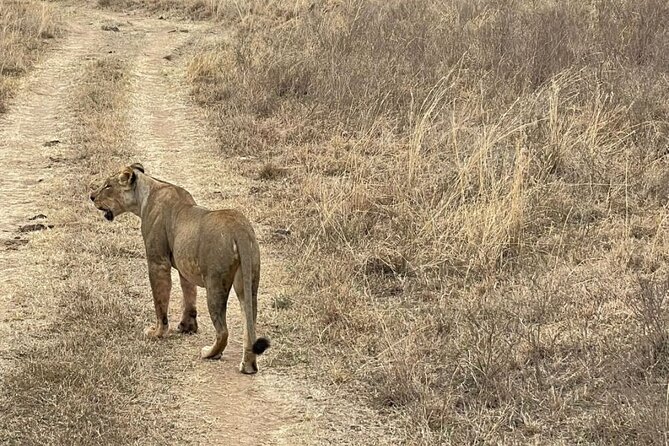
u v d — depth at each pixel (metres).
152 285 9.83
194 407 8.55
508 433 7.85
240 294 9.08
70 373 8.88
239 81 21.22
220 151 17.33
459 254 11.57
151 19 31.41
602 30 20.48
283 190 15.01
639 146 14.62
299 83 20.28
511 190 12.55
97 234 13.09
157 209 9.75
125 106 20.44
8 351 9.52
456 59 20.08
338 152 16.45
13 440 7.87
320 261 11.81
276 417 8.39
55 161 16.78
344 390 8.83
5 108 20.00
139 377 8.98
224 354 9.62
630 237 11.93
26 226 13.44
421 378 8.80
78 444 7.77
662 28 20.33
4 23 26.75
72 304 10.61
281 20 28.44
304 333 10.04
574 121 15.34
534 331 9.52
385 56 20.84
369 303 10.72
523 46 19.83
